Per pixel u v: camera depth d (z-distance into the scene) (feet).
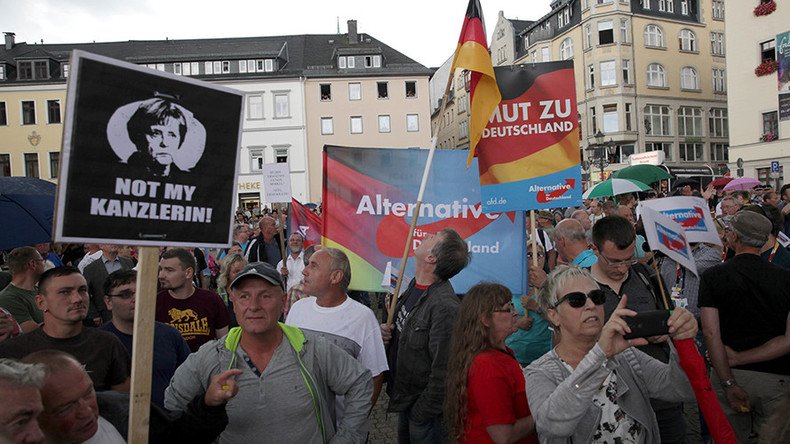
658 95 145.38
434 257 11.76
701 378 7.43
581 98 148.66
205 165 7.73
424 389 11.33
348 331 11.38
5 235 16.51
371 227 16.20
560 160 15.11
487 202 15.42
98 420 7.07
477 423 8.43
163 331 12.54
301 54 162.61
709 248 16.89
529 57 167.84
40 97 145.79
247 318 8.35
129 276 12.21
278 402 8.38
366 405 9.21
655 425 8.40
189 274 15.34
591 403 7.94
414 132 153.07
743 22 98.99
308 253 16.34
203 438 7.57
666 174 35.83
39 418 6.31
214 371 8.48
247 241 33.53
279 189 25.90
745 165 99.86
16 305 15.31
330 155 16.38
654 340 7.40
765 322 10.86
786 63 91.20
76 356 10.35
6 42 160.76
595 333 8.09
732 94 101.91
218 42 166.61
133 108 7.11
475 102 14.82
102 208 6.84
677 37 148.36
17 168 145.89
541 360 8.48
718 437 7.34
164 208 7.34
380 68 152.15
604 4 141.90
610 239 10.91
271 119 150.71
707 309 11.28
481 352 8.63
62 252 28.73
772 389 10.80
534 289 15.29
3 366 5.59
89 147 6.77
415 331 11.46
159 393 12.01
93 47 164.25
